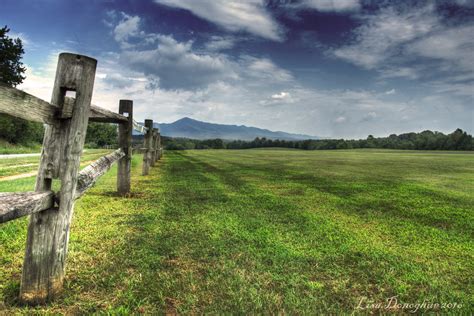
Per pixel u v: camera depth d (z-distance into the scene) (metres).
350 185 9.61
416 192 8.41
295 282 2.81
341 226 4.82
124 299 2.40
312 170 15.21
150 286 2.62
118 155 5.45
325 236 4.26
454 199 7.45
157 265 3.06
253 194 7.55
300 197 7.34
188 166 15.45
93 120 6.25
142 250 3.44
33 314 2.13
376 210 6.10
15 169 11.84
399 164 21.25
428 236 4.43
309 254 3.53
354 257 3.49
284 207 6.12
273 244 3.82
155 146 15.02
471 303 2.53
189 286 2.65
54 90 2.16
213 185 8.85
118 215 4.96
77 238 3.73
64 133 2.19
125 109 6.73
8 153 27.94
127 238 3.83
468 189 9.14
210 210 5.61
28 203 1.81
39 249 2.22
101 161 3.82
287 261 3.29
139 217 4.86
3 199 1.69
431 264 3.38
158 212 5.27
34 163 15.16
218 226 4.54
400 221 5.27
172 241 3.79
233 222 4.80
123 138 6.71
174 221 4.73
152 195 6.88
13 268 2.81
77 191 2.48
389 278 2.96
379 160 26.67
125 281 2.69
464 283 2.93
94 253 3.28
